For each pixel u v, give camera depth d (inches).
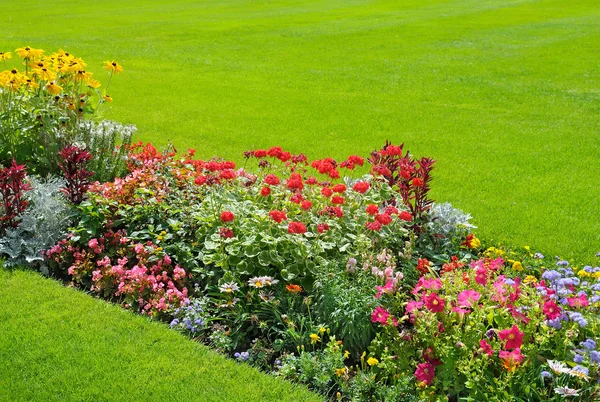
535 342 170.7
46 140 301.4
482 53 876.6
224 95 593.3
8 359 178.4
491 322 179.5
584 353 161.8
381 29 1096.2
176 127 469.7
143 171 281.0
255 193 259.9
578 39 967.0
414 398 163.8
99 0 1579.7
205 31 1065.5
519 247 269.0
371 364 172.1
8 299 209.5
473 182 361.1
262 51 883.4
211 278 219.6
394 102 586.2
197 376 174.6
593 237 282.5
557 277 181.5
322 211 231.0
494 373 168.4
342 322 189.9
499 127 499.2
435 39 997.8
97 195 255.8
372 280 203.5
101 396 165.0
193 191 264.8
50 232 243.8
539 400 158.4
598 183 362.9
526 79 709.3
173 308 206.8
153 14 1310.3
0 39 900.0
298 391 169.3
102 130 319.3
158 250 227.1
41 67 315.6
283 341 189.6
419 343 176.7
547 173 381.4
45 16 1242.0
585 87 669.9
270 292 202.5
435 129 488.1
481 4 1481.3
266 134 457.1
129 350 184.2
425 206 257.8
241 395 166.7
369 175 266.1
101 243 241.6
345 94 617.6
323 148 423.5
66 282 231.8
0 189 247.8
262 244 216.5
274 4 1507.1
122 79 659.4
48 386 168.1
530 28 1098.7
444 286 187.0
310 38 1001.5
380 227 214.4
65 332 191.9
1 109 315.6
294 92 619.2
